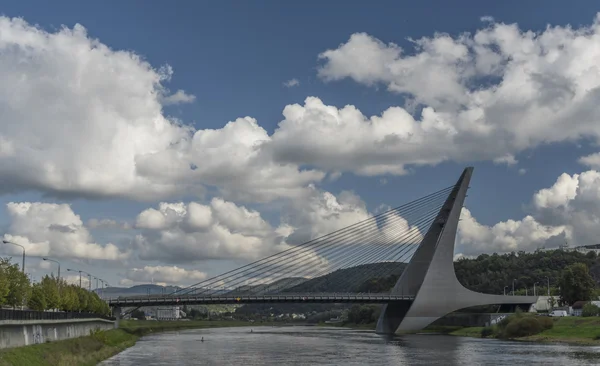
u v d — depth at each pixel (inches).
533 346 4699.8
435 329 7327.8
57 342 3597.4
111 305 7308.1
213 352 4702.3
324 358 4055.1
